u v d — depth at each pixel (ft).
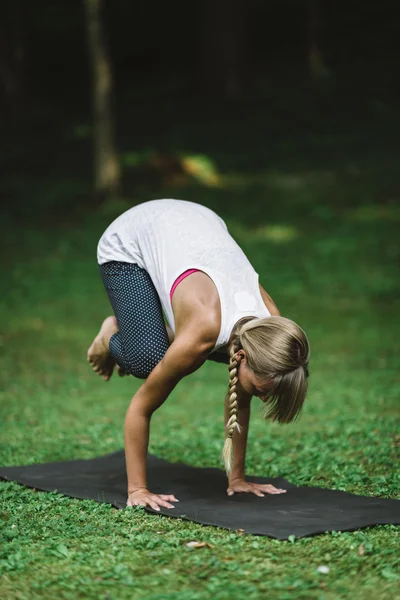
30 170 83.20
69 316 49.55
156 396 17.52
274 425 26.43
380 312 48.91
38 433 26.13
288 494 18.57
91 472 20.71
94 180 78.38
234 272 17.26
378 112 93.97
